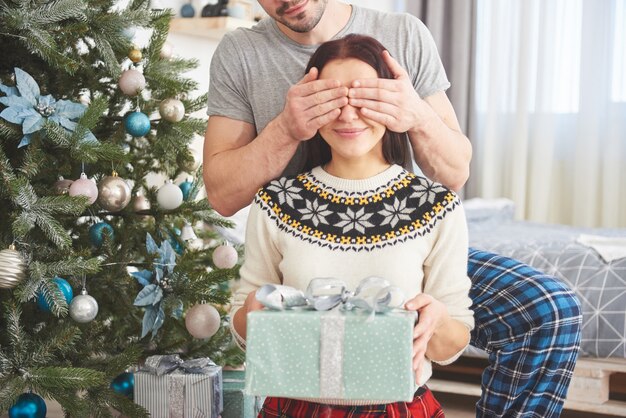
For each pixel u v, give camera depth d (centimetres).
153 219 219
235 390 197
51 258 174
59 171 182
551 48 412
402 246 123
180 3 329
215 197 156
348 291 113
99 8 193
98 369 181
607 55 399
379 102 125
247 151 147
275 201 130
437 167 151
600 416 257
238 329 131
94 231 192
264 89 162
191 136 200
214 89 167
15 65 190
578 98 407
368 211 126
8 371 165
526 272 168
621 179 401
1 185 166
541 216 420
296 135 133
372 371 108
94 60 197
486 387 167
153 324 184
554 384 163
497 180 430
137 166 211
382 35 163
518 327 163
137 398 185
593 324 235
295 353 110
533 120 421
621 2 395
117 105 204
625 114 397
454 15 424
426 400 129
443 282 125
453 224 126
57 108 174
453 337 122
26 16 168
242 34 168
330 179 130
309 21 151
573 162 415
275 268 132
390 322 108
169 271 188
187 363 189
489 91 426
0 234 173
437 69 163
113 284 190
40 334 179
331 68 129
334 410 122
